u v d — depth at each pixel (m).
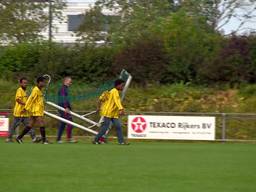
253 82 124.94
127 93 122.69
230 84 124.31
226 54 124.88
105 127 89.25
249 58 124.12
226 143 99.06
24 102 91.31
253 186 47.69
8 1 170.62
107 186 46.78
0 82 129.75
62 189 45.12
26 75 132.00
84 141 98.06
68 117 95.44
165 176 52.50
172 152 75.56
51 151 74.38
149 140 100.00
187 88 123.56
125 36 146.12
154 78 126.69
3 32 162.50
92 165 59.72
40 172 54.12
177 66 126.88
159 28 139.62
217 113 106.00
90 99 119.94
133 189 45.53
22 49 134.50
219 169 57.81
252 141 101.00
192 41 129.50
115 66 128.88
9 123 105.31
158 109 118.69
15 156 67.75
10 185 46.75
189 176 52.69
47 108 110.19
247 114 103.50
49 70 131.12
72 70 131.25
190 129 99.62
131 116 100.31
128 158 66.88
